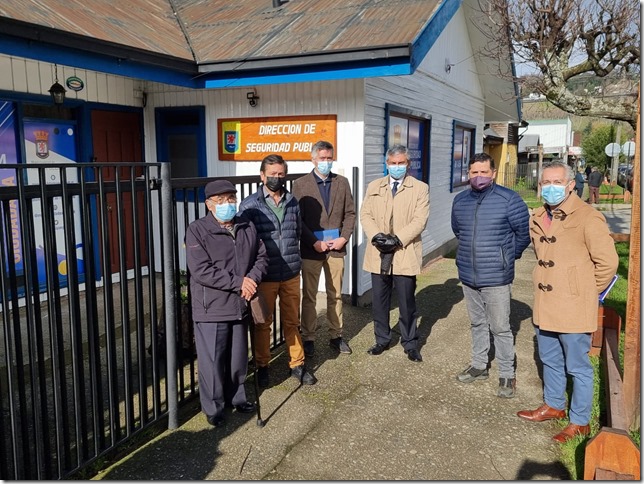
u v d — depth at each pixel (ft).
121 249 10.43
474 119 39.09
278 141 21.72
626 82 29.73
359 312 20.39
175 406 11.80
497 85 38.91
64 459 9.60
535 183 84.38
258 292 11.96
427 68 27.48
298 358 14.17
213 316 11.47
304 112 21.17
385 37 18.31
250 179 14.19
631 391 11.25
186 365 15.74
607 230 10.94
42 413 9.20
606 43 27.37
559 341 11.97
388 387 14.08
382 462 10.71
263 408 12.84
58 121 21.24
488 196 13.33
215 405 11.75
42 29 14.93
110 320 10.21
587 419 11.46
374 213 15.60
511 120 45.80
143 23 22.09
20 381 8.81
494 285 13.42
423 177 28.63
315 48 18.67
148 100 24.53
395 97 23.41
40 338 9.04
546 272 11.61
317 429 11.94
